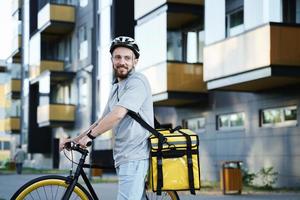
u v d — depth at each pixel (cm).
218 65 1652
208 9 1748
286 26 1446
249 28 1572
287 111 1611
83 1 3372
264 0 1506
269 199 1216
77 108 3441
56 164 3800
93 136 411
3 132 5641
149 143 420
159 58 2025
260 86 1628
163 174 414
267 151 1681
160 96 2012
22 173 2961
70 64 3625
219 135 1945
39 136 3966
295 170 1559
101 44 2775
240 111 1830
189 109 2147
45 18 3603
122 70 425
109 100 444
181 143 418
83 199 440
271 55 1427
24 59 4144
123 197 417
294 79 1491
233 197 1273
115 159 426
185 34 2264
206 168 2023
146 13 2134
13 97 4919
